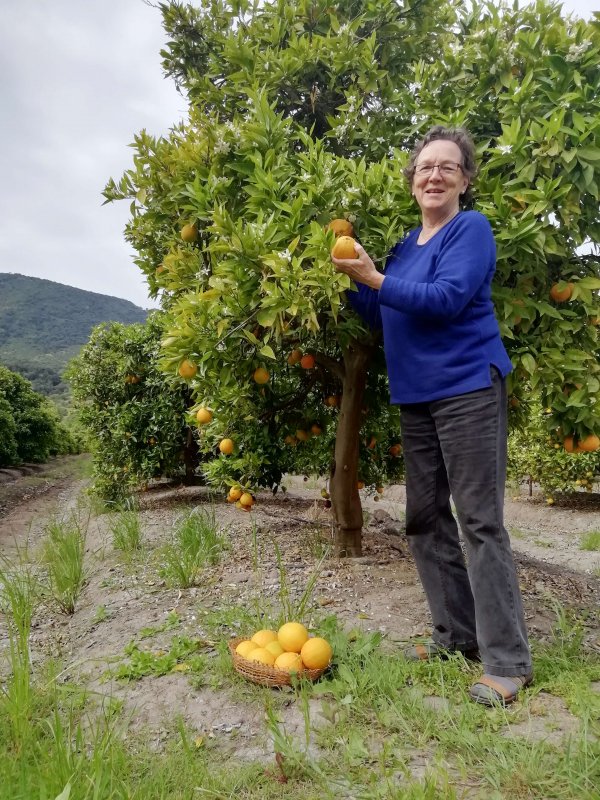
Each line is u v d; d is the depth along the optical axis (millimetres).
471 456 2533
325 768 2027
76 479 19844
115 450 10312
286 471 6285
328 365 4711
